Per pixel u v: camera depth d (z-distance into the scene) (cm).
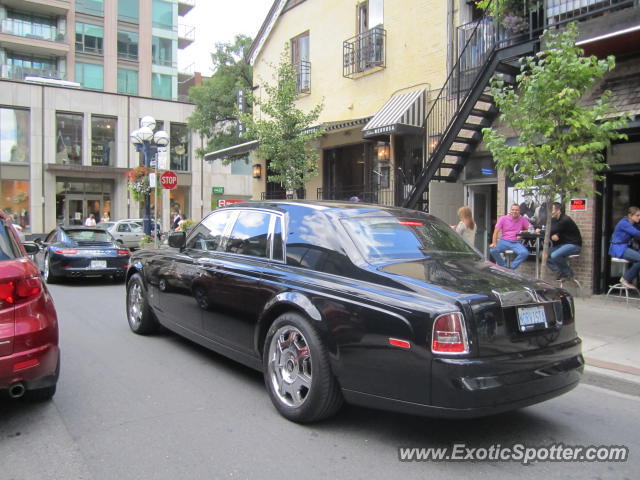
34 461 333
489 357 323
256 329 435
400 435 379
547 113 607
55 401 438
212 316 498
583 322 727
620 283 942
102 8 3503
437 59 1218
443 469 330
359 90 1430
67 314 824
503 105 638
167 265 588
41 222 3025
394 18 1321
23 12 3291
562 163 612
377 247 407
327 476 317
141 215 3334
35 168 3012
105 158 3247
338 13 1491
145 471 320
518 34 978
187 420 399
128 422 395
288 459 338
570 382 364
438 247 445
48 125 3044
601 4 862
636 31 744
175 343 632
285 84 1232
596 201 904
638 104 808
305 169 1238
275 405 410
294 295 399
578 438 383
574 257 919
